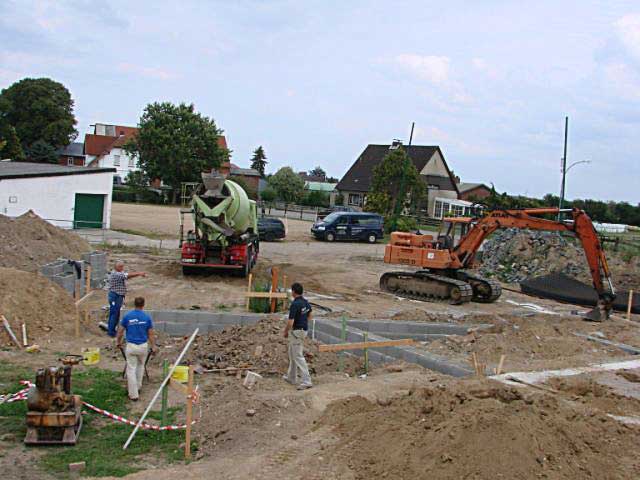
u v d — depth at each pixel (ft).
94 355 39.04
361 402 28.89
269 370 39.04
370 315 56.90
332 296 68.54
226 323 49.01
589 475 22.48
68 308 47.29
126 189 219.20
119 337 34.27
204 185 71.31
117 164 264.52
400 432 24.59
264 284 68.44
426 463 22.20
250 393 32.96
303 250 114.42
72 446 27.02
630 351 47.06
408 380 36.01
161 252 93.50
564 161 121.49
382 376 37.68
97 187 117.29
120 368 38.73
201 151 219.82
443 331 51.67
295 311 35.37
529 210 64.85
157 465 25.41
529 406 25.68
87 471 24.47
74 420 27.12
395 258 72.64
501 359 39.06
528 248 95.40
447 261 70.49
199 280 70.79
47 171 111.45
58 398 27.14
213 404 32.07
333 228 135.44
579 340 48.52
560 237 96.07
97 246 94.02
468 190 249.96
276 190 252.42
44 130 251.60
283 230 129.90
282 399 30.55
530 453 22.24
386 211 172.76
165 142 213.87
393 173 174.81
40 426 26.94
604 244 106.42
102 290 60.95
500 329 49.88
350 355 43.80
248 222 76.64
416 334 51.29
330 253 112.06
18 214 106.63
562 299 67.92
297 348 35.55
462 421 23.62
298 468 23.31
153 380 36.99
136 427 27.89
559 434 24.34
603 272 59.67
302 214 211.61
